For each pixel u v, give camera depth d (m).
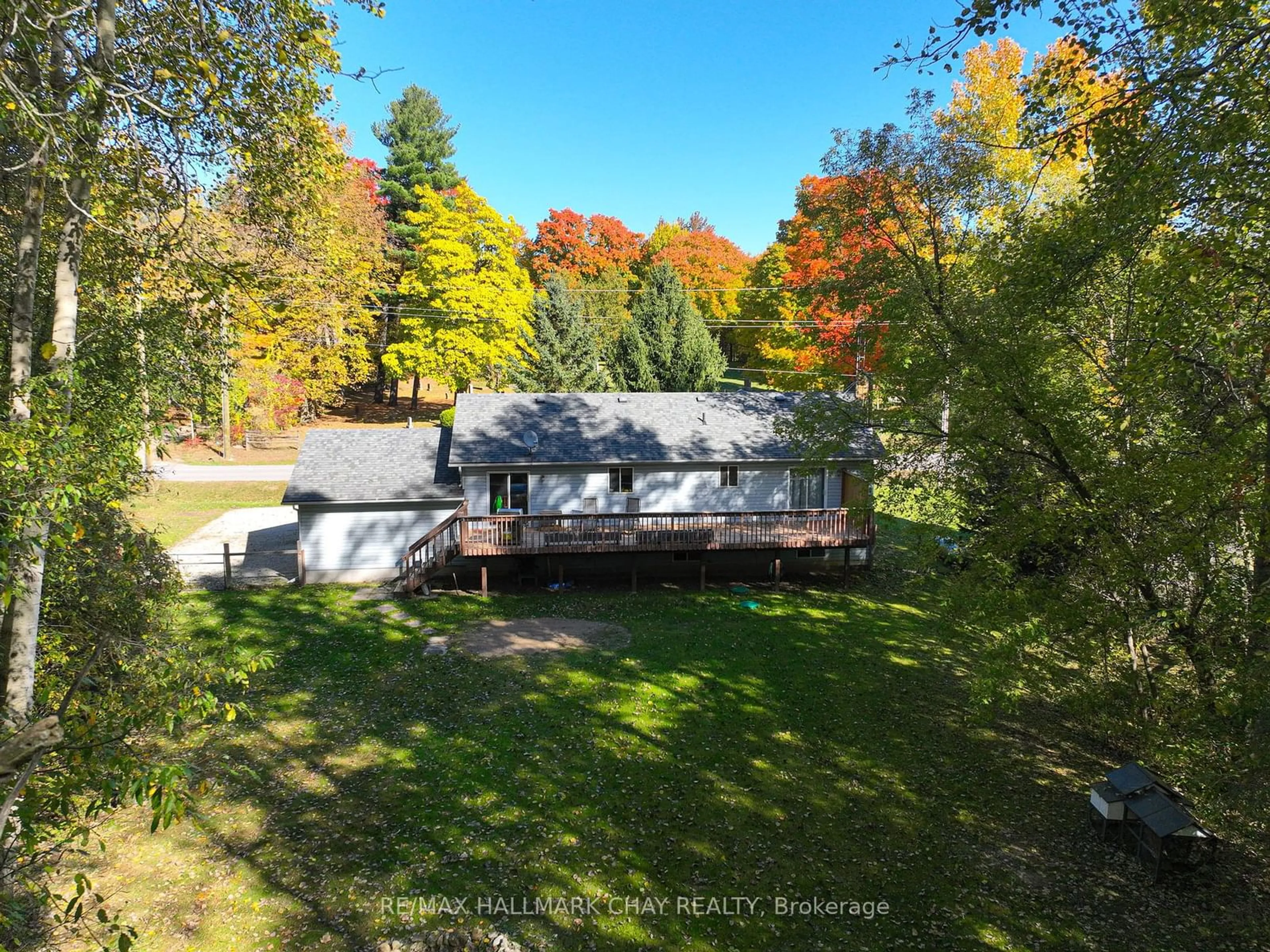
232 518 29.61
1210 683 9.98
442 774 11.89
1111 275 11.63
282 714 13.92
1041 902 9.23
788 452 24.16
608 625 19.34
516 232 44.88
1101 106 9.68
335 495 22.34
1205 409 9.86
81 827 4.65
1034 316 11.27
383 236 37.66
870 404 16.28
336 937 8.36
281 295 13.05
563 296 36.28
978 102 21.41
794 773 12.24
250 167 9.02
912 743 13.35
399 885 9.25
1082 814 11.20
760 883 9.53
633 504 23.62
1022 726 14.12
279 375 39.03
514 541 21.50
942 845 10.40
